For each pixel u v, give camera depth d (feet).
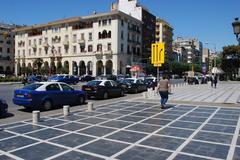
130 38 234.79
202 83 169.37
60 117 39.96
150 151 23.30
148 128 32.50
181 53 444.96
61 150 23.50
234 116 41.50
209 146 24.99
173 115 42.22
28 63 272.92
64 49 243.60
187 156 22.07
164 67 264.52
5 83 132.67
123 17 222.28
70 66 239.09
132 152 22.98
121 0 265.54
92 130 31.30
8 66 297.94
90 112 44.96
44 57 257.75
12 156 21.90
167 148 24.25
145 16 263.29
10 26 322.96
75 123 35.37
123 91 78.84
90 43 228.22
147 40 268.00
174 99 65.41
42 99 46.65
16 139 27.17
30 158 21.42
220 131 31.19
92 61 226.17
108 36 218.79
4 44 302.66
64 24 242.99
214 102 59.31
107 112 45.06
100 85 68.64
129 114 43.01
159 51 82.69
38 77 135.95
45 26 254.88
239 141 26.84
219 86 133.39
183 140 27.04
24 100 45.27
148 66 252.83
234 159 21.47
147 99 65.16
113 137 28.04
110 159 21.20
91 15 224.74
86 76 169.58
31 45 269.23
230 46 208.85
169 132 30.48
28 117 40.19
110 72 223.10
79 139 27.22
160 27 328.70
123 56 221.66
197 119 38.78
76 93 54.60
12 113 44.19
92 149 23.79
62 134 29.30
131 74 216.95
